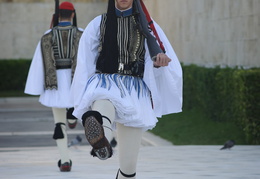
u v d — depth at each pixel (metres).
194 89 34.31
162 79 10.22
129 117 9.54
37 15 59.12
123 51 9.87
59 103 16.19
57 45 16.20
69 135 30.72
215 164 18.28
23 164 19.31
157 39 9.99
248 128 24.19
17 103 48.50
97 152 8.79
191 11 38.09
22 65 56.66
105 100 9.42
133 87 9.78
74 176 15.80
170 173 16.20
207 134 27.17
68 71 16.34
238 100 25.52
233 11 30.22
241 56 29.25
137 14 9.91
